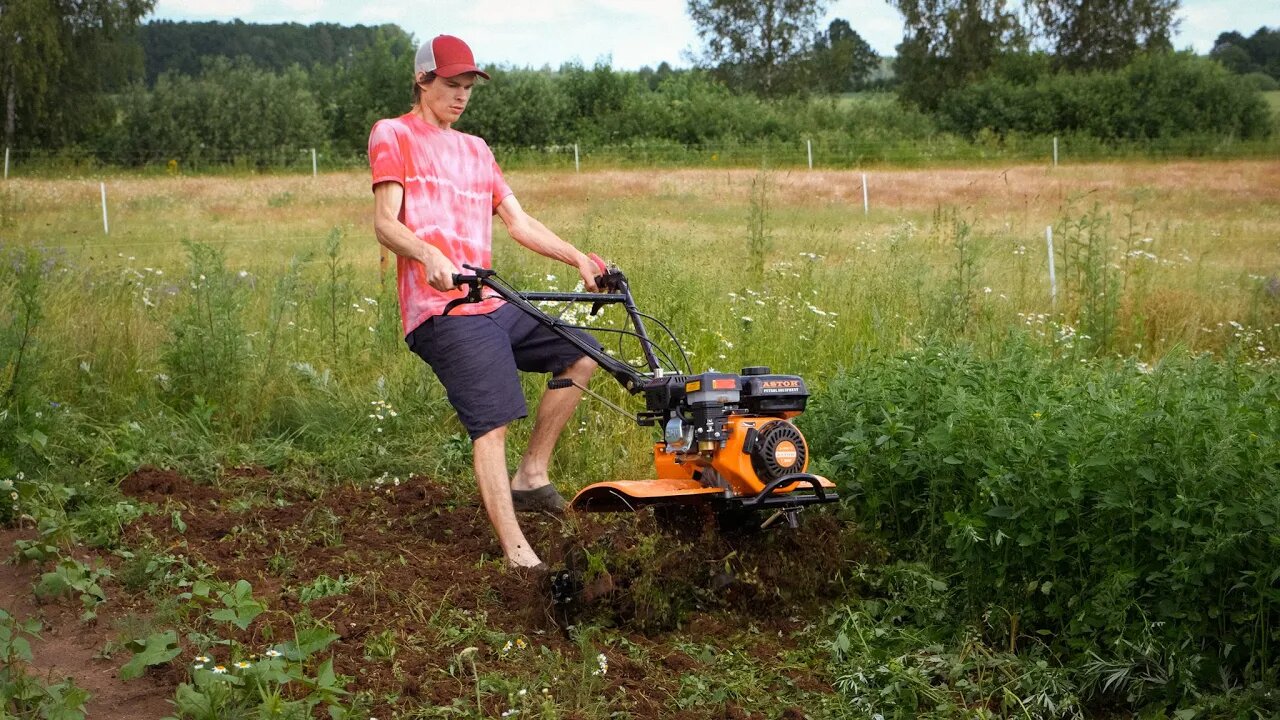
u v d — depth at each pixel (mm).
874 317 8383
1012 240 15562
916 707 3711
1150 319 9891
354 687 3664
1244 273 12188
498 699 3672
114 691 3584
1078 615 3879
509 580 4621
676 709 3688
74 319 7691
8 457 5355
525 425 6707
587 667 3803
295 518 5359
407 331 5031
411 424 6820
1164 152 40938
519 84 50000
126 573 4434
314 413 6836
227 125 50094
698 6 70688
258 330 8305
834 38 94562
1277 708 3422
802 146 43625
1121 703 3771
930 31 64062
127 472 5789
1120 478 3955
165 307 8891
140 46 54469
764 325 8508
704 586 4395
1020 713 3701
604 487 4473
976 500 4379
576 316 7945
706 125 50438
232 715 3268
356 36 119125
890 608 4340
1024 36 64812
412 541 5195
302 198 27422
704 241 14680
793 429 4293
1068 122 50656
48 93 50344
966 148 42594
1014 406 4734
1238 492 3773
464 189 5109
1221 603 3740
